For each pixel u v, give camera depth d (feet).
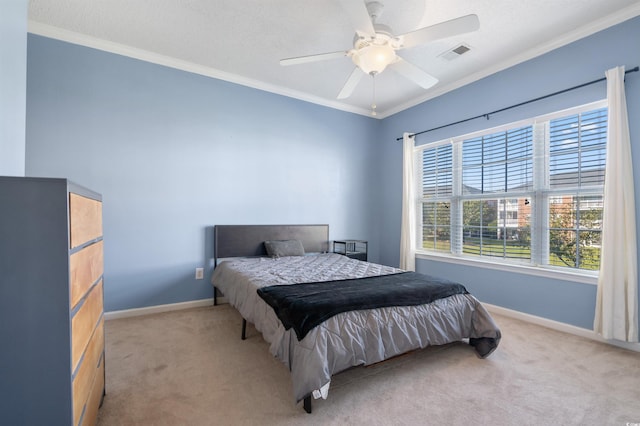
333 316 5.64
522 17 7.88
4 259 2.97
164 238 10.38
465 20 5.70
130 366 6.62
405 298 6.58
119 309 9.68
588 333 8.27
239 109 11.80
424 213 13.62
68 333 3.18
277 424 4.85
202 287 11.08
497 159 10.74
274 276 8.21
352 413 5.13
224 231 11.32
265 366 6.68
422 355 7.24
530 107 9.67
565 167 9.00
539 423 4.89
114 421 4.86
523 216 10.02
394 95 13.20
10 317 2.99
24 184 3.04
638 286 7.38
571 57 8.70
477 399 5.52
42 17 8.13
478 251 11.37
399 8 7.49
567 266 8.95
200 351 7.39
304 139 13.42
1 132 4.10
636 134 7.49
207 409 5.20
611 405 5.34
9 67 4.44
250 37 8.98
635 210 7.45
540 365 6.77
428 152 13.37
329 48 9.53
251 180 12.06
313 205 13.69
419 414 5.10
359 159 15.11
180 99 10.64
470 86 11.45
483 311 7.33
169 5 7.59
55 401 3.14
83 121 9.15
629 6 7.47
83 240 3.89
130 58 9.80
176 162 10.57
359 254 13.67
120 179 9.68
